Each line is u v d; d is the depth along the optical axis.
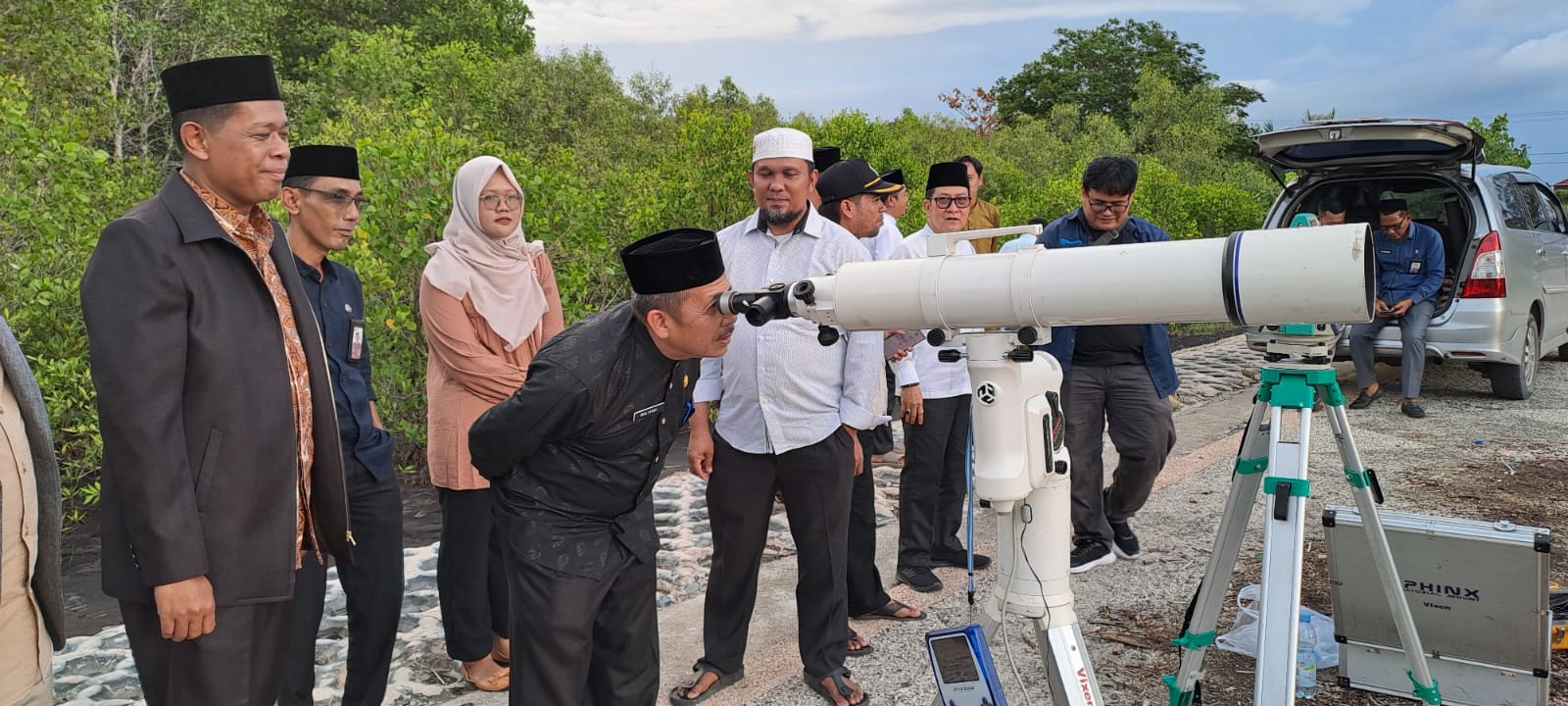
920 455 4.17
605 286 7.22
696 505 5.62
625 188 8.08
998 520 2.36
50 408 5.30
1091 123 28.78
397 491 3.13
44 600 2.24
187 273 2.06
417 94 20.66
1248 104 43.34
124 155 15.27
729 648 3.35
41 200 5.94
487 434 2.26
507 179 3.43
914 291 2.21
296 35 28.45
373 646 3.05
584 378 2.19
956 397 4.34
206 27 17.05
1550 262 8.54
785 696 3.31
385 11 30.11
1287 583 2.49
